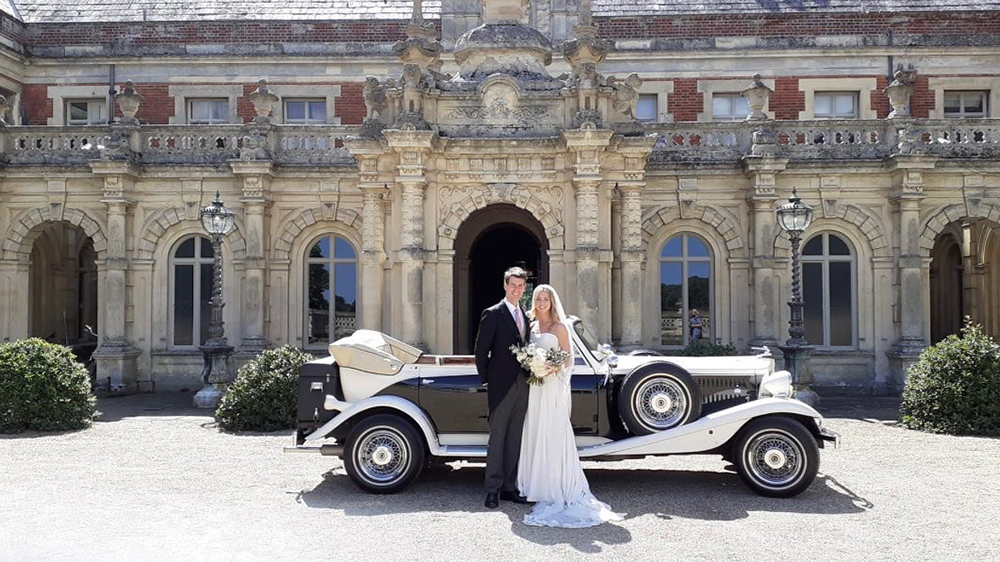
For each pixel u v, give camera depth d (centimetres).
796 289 1605
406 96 1534
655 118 2338
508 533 704
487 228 1903
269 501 824
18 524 731
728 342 1902
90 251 2642
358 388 891
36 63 2353
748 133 1905
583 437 877
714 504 815
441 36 2289
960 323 2528
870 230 1889
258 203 1902
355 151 1585
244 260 1931
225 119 2380
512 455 817
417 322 1517
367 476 862
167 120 2359
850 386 1891
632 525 732
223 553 643
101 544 668
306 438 883
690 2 2380
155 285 1966
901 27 2320
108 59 2355
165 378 1962
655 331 1923
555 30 2286
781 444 849
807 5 2372
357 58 2336
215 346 1652
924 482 916
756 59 2316
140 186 1959
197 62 2359
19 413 1292
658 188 1911
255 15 2397
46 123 2358
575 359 891
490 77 1570
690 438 843
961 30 2319
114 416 1500
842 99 2338
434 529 716
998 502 820
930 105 2303
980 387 1277
